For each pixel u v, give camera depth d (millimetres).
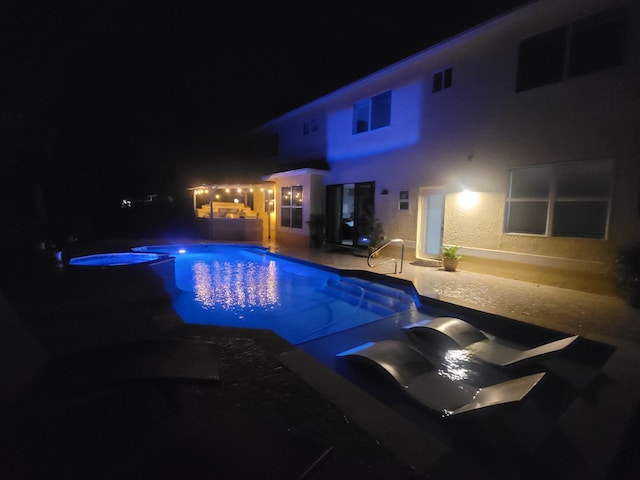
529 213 7750
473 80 8555
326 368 3311
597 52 6543
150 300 5828
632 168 6188
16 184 6234
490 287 7074
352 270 9094
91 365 2773
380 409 2619
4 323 3975
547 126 7258
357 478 1896
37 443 2162
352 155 12539
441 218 9828
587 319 5020
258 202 17844
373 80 11188
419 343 4852
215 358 3174
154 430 2326
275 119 16328
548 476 2252
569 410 2912
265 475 1807
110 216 18188
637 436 2670
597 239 6672
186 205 19812
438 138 9516
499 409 2803
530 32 7367
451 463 2051
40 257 6230
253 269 11000
